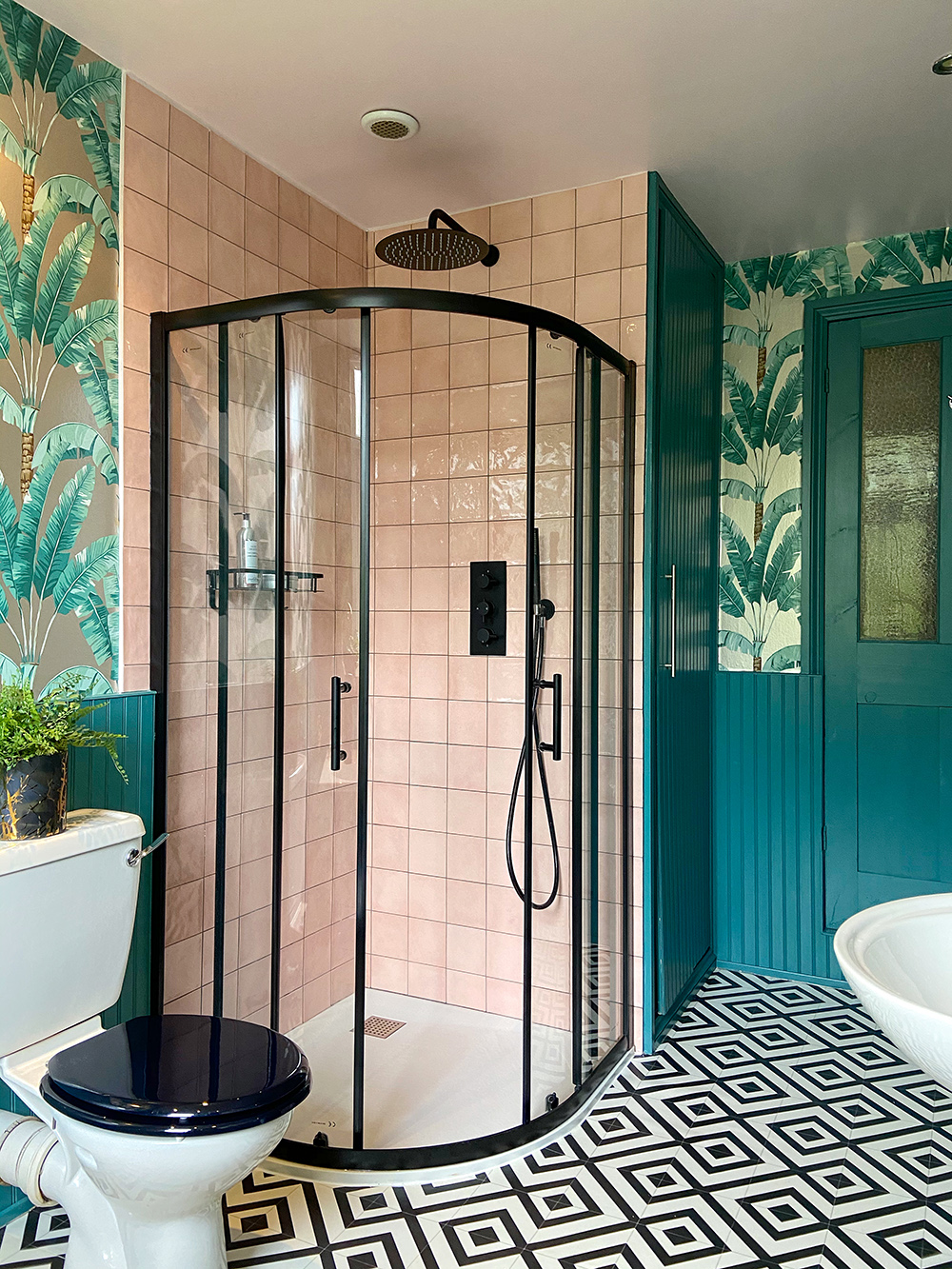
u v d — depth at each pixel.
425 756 2.50
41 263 1.94
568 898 2.34
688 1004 3.02
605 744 2.50
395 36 1.99
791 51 2.05
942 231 3.03
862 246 3.15
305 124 2.38
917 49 2.03
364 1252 1.77
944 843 3.05
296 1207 1.91
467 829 2.46
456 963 2.50
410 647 2.46
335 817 2.06
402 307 2.02
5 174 1.86
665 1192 1.98
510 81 2.17
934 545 3.07
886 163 2.57
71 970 1.77
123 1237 1.54
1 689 1.84
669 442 2.77
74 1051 1.61
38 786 1.70
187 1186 1.44
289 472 2.09
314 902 2.07
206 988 2.19
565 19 1.93
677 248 2.82
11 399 1.88
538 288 2.79
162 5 1.88
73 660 2.03
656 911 2.69
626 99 2.25
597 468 2.40
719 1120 2.29
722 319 3.34
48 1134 1.66
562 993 2.33
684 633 2.97
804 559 3.23
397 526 2.46
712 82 2.17
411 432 2.41
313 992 2.08
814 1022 2.88
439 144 2.47
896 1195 1.98
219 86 2.20
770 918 3.29
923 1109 2.35
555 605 2.32
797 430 3.25
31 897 1.67
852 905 3.18
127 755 2.13
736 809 3.33
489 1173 2.05
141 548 2.19
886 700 3.13
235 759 2.15
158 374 2.21
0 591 1.86
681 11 1.90
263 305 2.07
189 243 2.32
